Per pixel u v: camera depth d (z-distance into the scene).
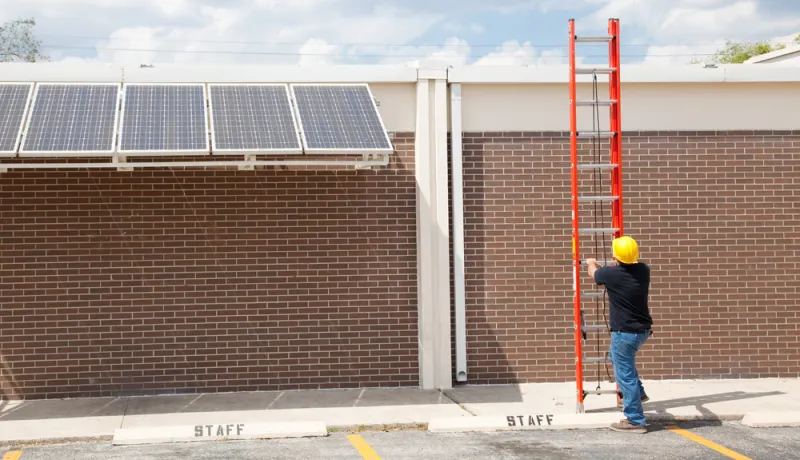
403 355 11.94
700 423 10.07
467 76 11.98
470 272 12.07
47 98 10.74
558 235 12.17
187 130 10.31
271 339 11.72
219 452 8.70
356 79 11.89
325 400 11.16
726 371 12.34
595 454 8.48
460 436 9.41
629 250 9.38
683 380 12.27
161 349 11.53
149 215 11.54
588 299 12.16
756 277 12.38
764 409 10.41
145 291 11.52
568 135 12.20
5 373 11.27
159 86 11.32
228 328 11.64
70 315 11.39
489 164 12.11
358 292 11.88
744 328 12.37
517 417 9.82
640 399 9.58
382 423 9.85
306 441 9.22
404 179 11.99
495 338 12.08
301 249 11.79
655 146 12.29
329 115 10.95
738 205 12.38
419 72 11.90
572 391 11.62
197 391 11.58
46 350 11.35
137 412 10.52
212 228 11.63
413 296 11.98
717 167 12.36
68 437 9.30
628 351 9.48
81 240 11.41
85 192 11.44
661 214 12.28
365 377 11.87
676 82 12.23
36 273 11.34
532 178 12.16
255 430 9.39
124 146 9.82
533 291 12.12
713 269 12.34
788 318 12.42
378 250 11.92
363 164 10.97
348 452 8.64
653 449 8.70
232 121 10.64
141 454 8.63
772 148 12.44
